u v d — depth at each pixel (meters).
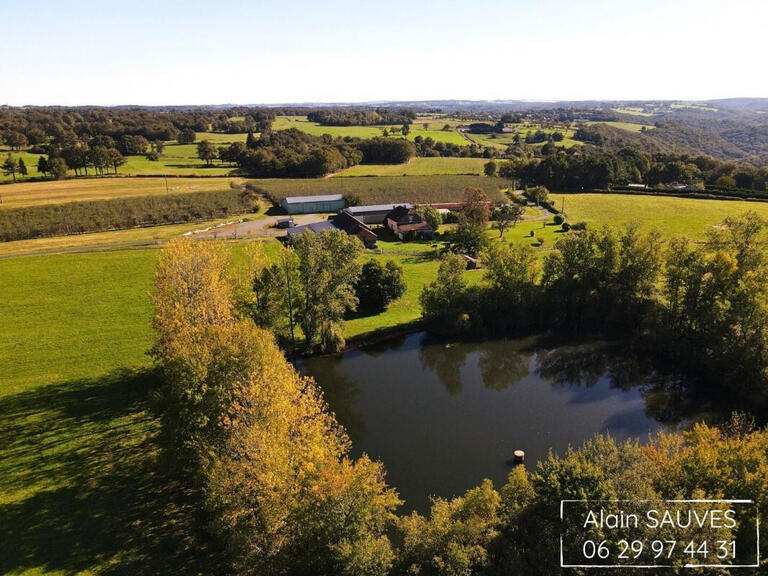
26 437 42.00
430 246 106.44
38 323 63.81
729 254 57.72
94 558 30.45
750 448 28.64
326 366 58.84
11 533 32.09
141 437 42.19
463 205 130.00
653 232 67.31
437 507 30.03
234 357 35.59
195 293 45.69
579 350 63.59
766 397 49.81
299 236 59.31
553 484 26.70
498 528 28.27
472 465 41.94
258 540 27.62
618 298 67.19
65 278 78.06
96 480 37.19
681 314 60.19
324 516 26.92
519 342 65.69
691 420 49.00
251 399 31.92
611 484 26.20
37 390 49.28
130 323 64.06
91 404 46.97
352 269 61.34
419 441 45.22
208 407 33.94
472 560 26.02
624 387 55.34
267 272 56.09
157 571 29.69
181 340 38.69
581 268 69.25
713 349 55.09
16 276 78.56
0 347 57.78
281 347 60.09
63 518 33.50
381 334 65.44
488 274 69.88
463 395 53.44
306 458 30.56
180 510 34.50
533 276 68.38
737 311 53.75
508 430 47.16
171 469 38.31
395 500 29.47
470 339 66.06
